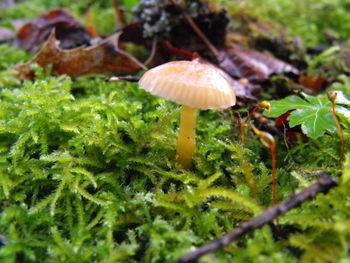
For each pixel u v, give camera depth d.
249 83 0.10
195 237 0.05
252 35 0.12
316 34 0.14
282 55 0.12
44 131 0.07
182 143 0.07
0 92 0.09
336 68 0.11
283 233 0.05
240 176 0.07
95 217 0.06
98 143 0.07
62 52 0.09
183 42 0.11
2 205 0.06
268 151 0.08
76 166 0.07
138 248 0.05
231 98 0.06
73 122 0.07
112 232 0.06
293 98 0.07
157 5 0.10
